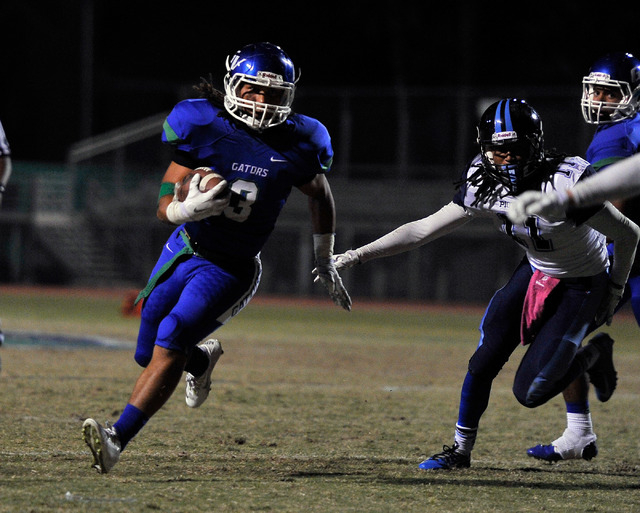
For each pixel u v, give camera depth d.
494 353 18.00
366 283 96.12
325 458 19.14
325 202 17.17
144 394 15.48
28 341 43.25
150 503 14.16
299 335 53.19
